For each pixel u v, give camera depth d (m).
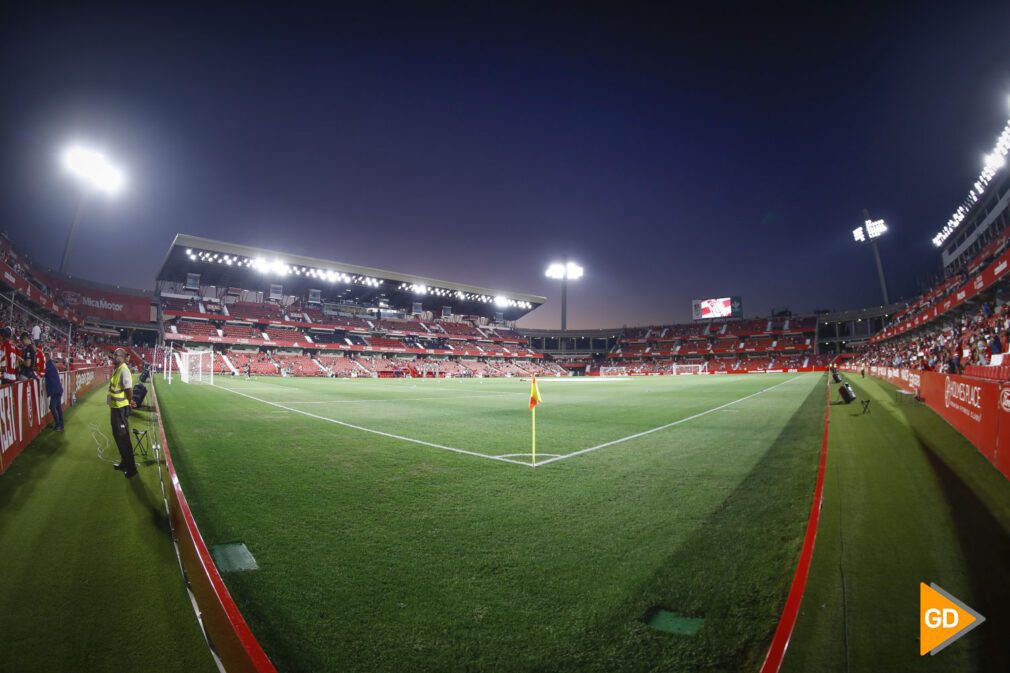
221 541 4.11
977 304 27.05
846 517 4.59
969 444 7.91
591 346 102.12
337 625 2.77
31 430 8.25
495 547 3.96
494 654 2.48
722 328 84.44
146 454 7.67
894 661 2.36
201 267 49.25
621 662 2.41
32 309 28.70
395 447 8.70
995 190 37.06
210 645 2.66
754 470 6.82
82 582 3.38
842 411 13.88
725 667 2.36
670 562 3.63
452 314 81.25
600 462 7.43
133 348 48.25
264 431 10.45
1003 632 2.63
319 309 63.50
